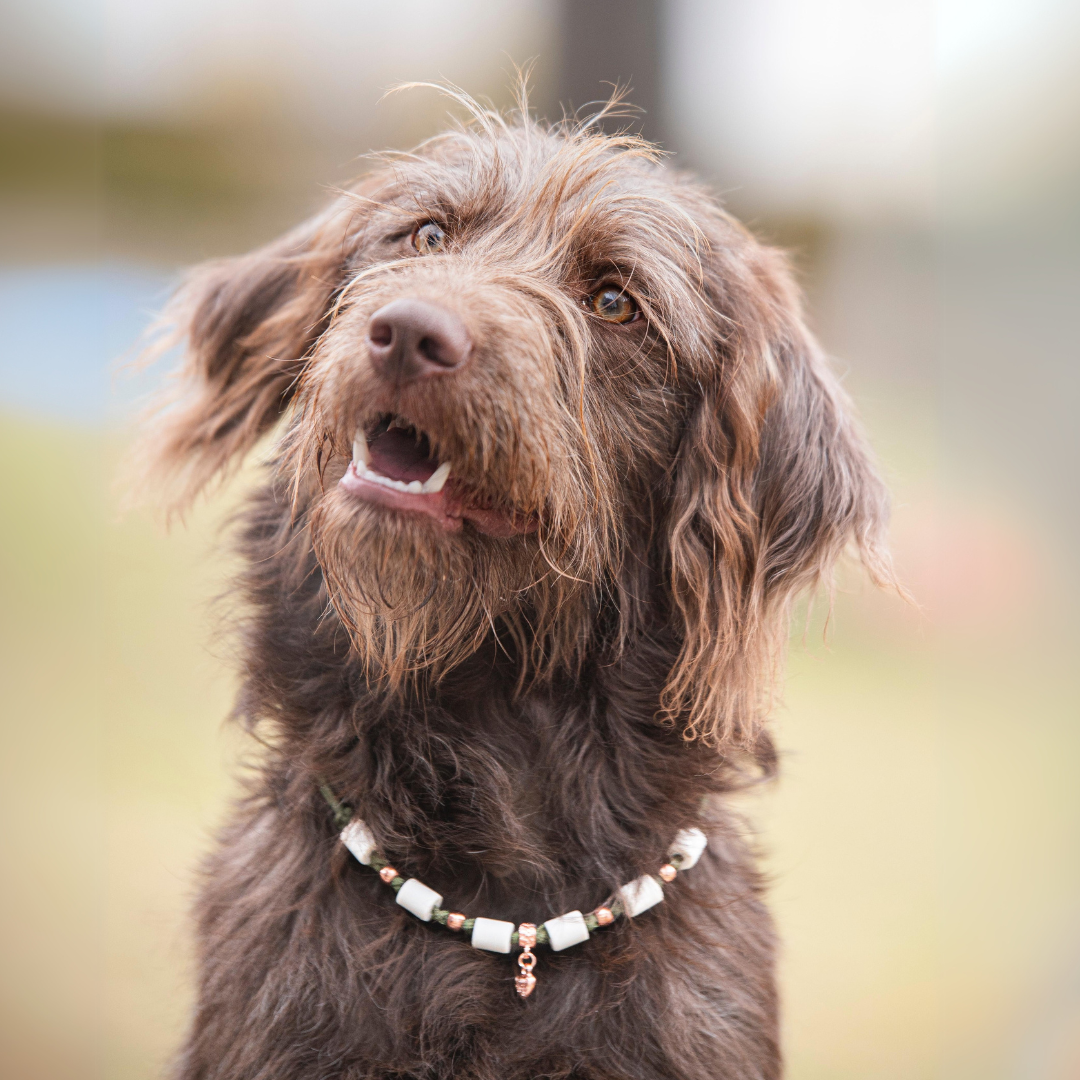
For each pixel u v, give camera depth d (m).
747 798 2.80
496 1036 1.96
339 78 6.64
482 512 2.03
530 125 2.53
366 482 1.91
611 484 2.20
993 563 4.38
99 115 4.30
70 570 4.46
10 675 4.08
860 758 4.85
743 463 2.29
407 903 2.04
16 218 3.91
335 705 2.18
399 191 2.42
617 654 2.21
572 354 2.08
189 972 2.45
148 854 3.74
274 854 2.19
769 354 2.36
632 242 2.18
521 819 2.16
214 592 2.50
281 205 6.84
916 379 6.14
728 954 2.20
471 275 2.02
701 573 2.24
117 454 4.78
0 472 4.73
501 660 2.20
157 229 6.52
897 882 4.06
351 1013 1.96
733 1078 2.07
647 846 2.18
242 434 2.63
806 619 2.49
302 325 2.53
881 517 2.52
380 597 1.95
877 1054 3.27
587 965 2.05
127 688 4.75
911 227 6.25
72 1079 2.85
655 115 5.65
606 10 5.55
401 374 1.80
